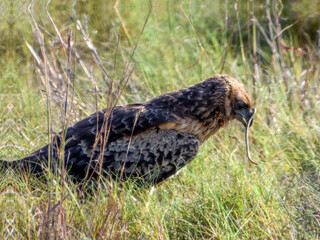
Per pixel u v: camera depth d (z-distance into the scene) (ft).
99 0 120.06
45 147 49.83
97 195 46.68
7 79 72.74
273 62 78.89
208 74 78.13
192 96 52.31
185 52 91.86
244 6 114.32
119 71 81.76
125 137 49.65
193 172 55.83
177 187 54.85
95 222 43.98
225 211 48.03
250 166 59.52
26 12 96.68
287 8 112.78
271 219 48.52
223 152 62.08
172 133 51.26
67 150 48.47
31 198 45.37
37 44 80.64
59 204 42.14
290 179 58.03
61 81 68.69
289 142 63.62
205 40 96.17
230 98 53.47
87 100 72.28
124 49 88.79
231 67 82.64
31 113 69.41
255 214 48.73
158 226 44.98
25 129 64.64
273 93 74.13
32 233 42.22
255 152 62.44
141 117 50.24
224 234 46.14
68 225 42.22
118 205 46.98
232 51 94.99
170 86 76.95
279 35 81.20
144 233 46.09
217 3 119.96
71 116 62.54
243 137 66.54
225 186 54.08
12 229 41.70
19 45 84.58
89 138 48.93
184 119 51.70
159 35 100.83
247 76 80.33
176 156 51.39
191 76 79.30
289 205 52.44
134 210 47.78
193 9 118.32
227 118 54.34
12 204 45.03
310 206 52.03
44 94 69.31
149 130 50.47
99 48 88.63
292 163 61.00
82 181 48.55
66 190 45.96
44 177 47.96
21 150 57.77
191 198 52.85
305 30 101.71
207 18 110.83
